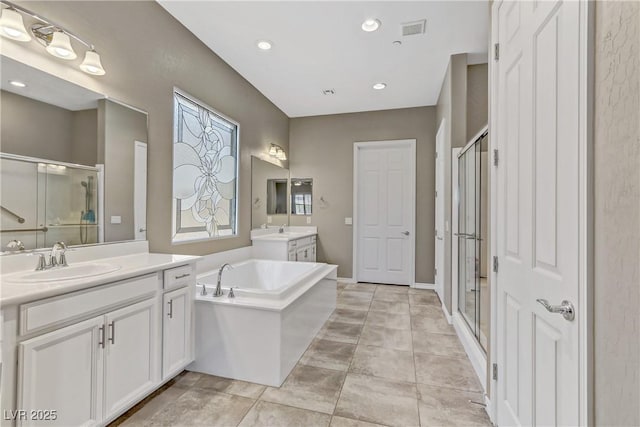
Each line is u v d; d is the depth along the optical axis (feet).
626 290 2.23
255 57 10.52
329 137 16.66
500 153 5.16
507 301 4.91
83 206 6.09
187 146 9.19
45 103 5.42
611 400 2.42
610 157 2.46
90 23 6.19
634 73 2.15
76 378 4.33
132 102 7.18
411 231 15.40
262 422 5.38
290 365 7.14
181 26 8.72
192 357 6.83
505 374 4.98
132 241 7.14
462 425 5.38
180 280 6.43
